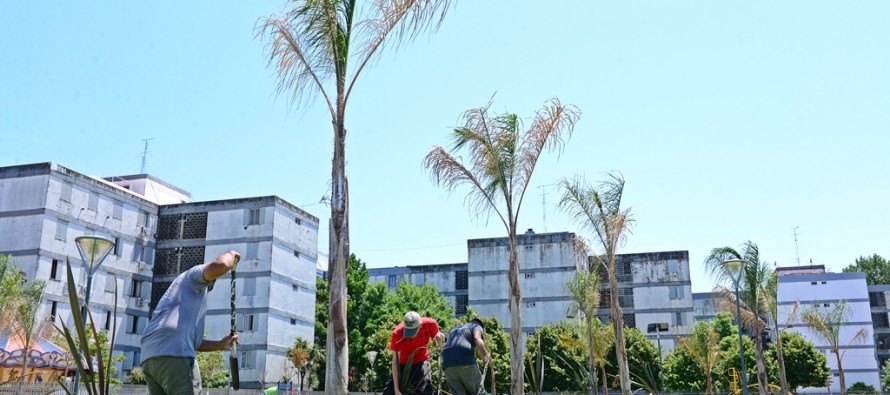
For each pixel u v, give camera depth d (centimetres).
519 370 1418
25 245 4053
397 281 7744
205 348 422
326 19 1032
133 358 4606
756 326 2892
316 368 5109
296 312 5038
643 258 6506
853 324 7006
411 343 653
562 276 6309
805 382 4762
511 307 1462
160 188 5431
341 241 1003
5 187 4194
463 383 640
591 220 2088
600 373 4375
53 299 4062
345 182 1027
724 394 4200
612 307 2064
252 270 4778
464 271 7575
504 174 1533
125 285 4653
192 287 413
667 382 4725
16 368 2470
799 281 7256
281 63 1065
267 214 4856
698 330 3662
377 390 4409
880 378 7438
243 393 3969
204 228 4966
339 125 1041
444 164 1544
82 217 4372
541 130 1577
